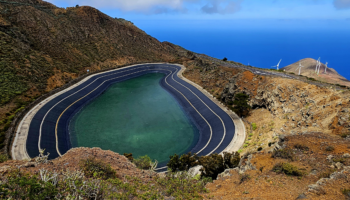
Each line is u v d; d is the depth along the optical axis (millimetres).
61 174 16375
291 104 47875
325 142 23484
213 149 47594
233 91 67250
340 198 13992
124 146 52500
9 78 65312
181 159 35312
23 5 97938
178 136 57812
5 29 81375
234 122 57125
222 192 18281
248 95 63250
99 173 17328
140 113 71250
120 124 63312
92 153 22344
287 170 18859
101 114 69188
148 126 62875
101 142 53719
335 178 16203
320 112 37531
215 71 88000
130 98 84000
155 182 18922
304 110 42031
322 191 14906
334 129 30844
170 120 67000
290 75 67875
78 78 86375
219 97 74375
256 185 18109
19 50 77500
